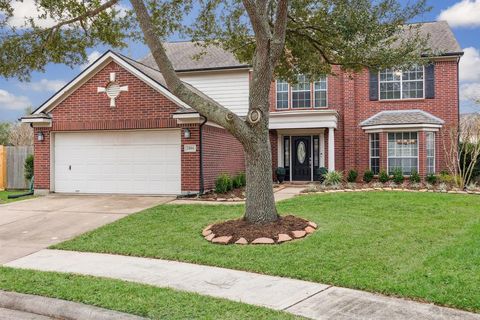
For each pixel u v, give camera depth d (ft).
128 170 48.21
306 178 63.72
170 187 46.85
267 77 27.76
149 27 27.45
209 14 36.29
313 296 16.94
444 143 56.90
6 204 42.83
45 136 49.93
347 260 21.09
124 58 47.47
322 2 33.30
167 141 47.09
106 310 15.60
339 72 62.08
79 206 40.42
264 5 27.91
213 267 21.38
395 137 58.80
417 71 60.34
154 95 46.50
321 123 58.08
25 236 29.66
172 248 24.79
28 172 58.39
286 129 62.85
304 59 39.40
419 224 28.66
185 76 65.67
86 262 22.90
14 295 17.56
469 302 15.51
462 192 45.03
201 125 45.55
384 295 16.85
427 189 48.14
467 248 22.35
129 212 36.52
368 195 42.11
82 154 49.62
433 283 17.54
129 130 48.01
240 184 53.31
